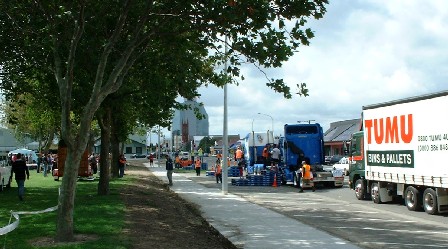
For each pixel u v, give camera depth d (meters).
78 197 19.08
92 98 10.30
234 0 10.94
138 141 130.88
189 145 120.12
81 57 16.34
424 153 17.77
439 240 12.27
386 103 20.41
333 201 22.98
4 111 51.75
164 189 30.16
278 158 36.97
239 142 57.09
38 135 69.25
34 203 17.50
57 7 12.13
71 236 10.28
